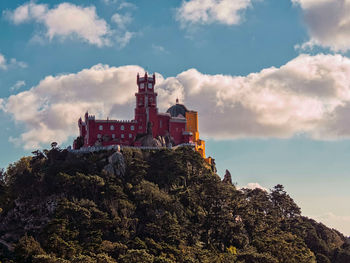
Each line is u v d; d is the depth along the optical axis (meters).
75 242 189.00
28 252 180.88
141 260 175.75
